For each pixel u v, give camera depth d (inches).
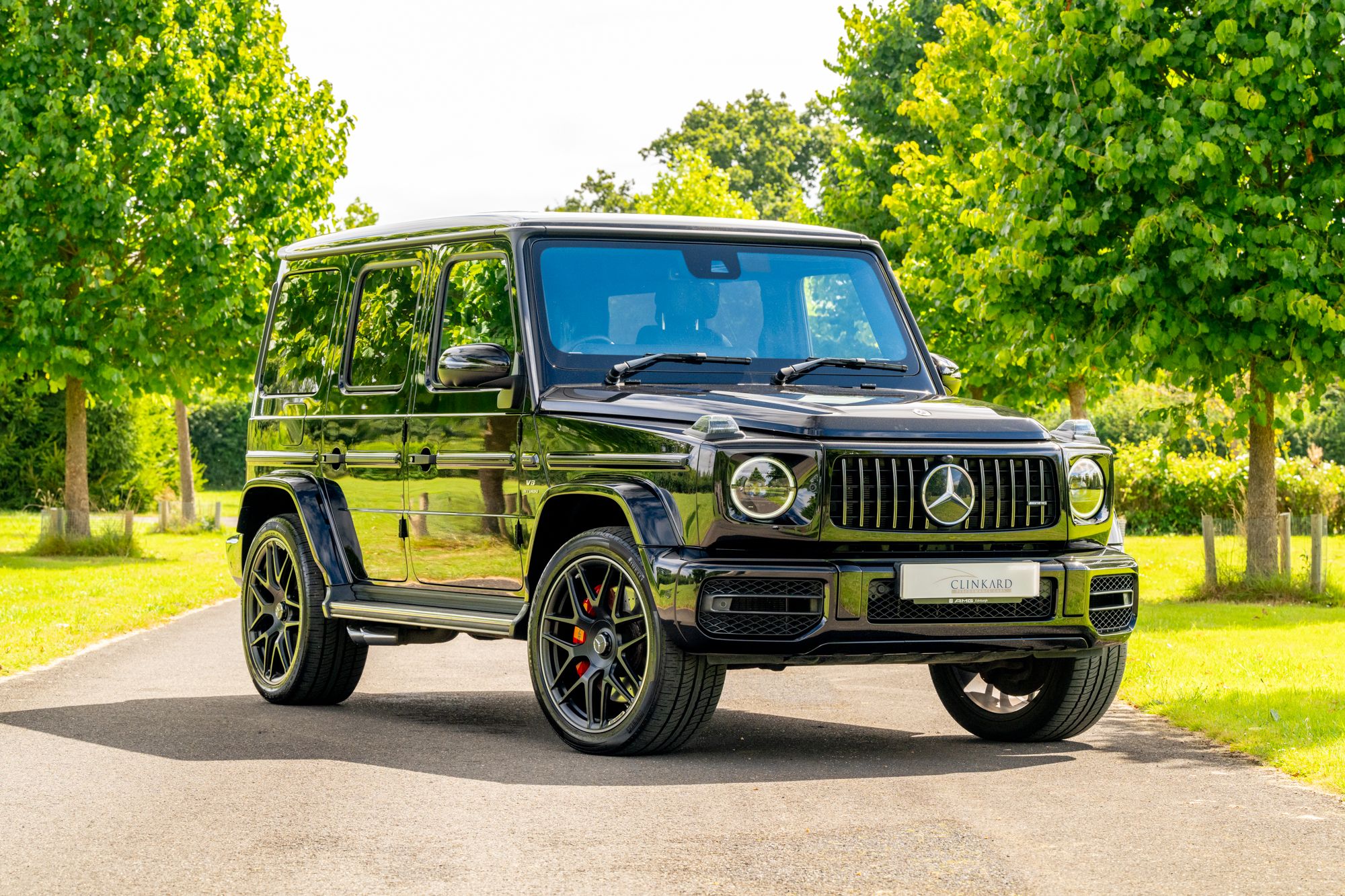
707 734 312.2
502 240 310.5
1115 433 1647.4
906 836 218.5
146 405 1786.4
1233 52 596.7
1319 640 506.3
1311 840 217.6
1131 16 589.9
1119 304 605.3
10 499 1750.7
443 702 370.3
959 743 305.0
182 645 501.7
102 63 995.9
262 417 385.7
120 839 220.1
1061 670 296.0
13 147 978.1
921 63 975.6
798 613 259.1
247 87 1087.0
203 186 1026.7
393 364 338.3
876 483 264.2
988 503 270.5
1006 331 674.8
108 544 1074.1
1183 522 1364.4
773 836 218.5
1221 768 275.0
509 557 302.8
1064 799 244.4
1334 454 1681.8
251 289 1035.3
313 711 351.3
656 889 191.8
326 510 354.9
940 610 266.4
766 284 316.2
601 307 303.9
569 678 289.7
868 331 322.0
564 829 222.5
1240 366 631.2
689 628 258.7
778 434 265.4
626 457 275.4
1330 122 579.2
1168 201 597.9
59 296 1024.2
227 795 250.1
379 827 225.9
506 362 293.7
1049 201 625.0
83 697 372.8
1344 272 593.0
